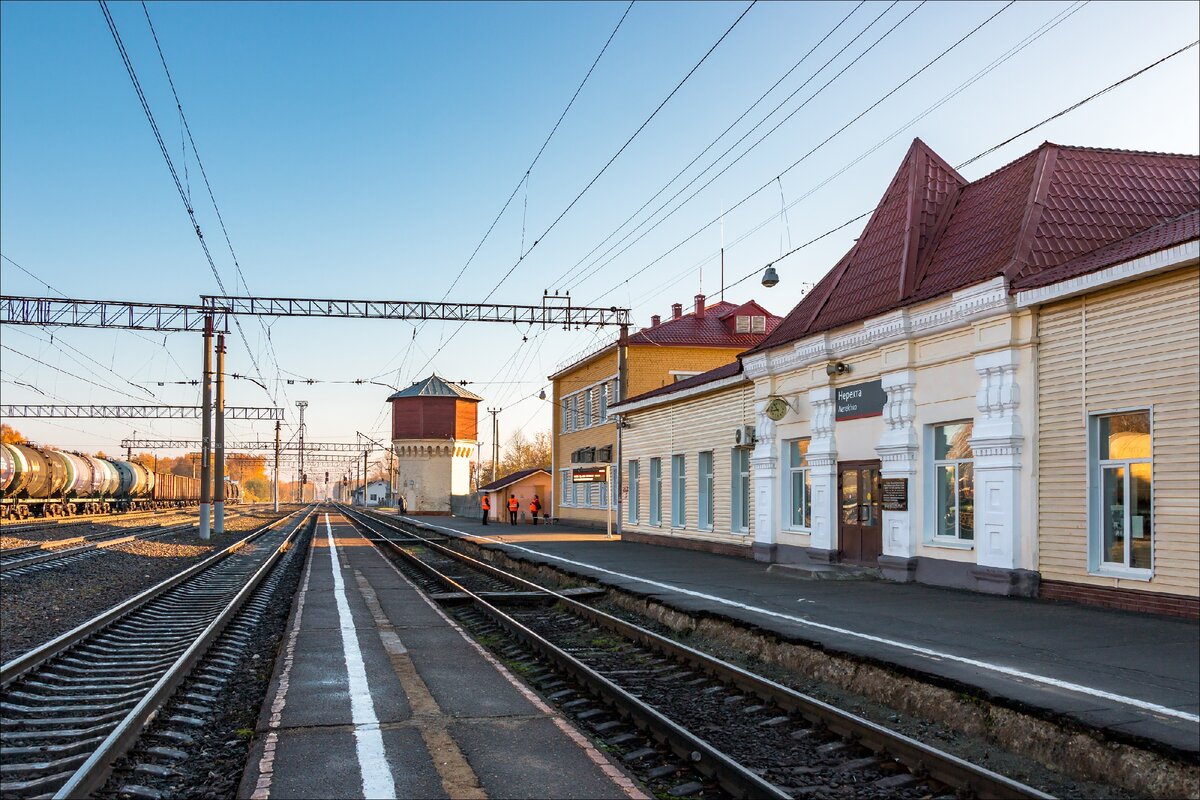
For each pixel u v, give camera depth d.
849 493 18.69
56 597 16.70
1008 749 7.21
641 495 31.41
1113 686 7.98
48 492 47.44
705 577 17.92
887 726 7.91
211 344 35.50
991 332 14.50
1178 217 14.65
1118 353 12.48
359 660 9.90
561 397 49.75
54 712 8.26
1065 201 15.12
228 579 20.70
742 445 23.00
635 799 5.63
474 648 10.80
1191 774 6.04
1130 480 12.42
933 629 11.06
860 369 18.22
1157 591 11.88
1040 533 13.74
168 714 7.89
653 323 46.47
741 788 5.87
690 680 9.49
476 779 5.95
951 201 18.19
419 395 76.81
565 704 8.40
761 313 41.59
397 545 33.06
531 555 24.48
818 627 11.32
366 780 5.89
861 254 19.83
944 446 16.16
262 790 5.70
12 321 31.98
